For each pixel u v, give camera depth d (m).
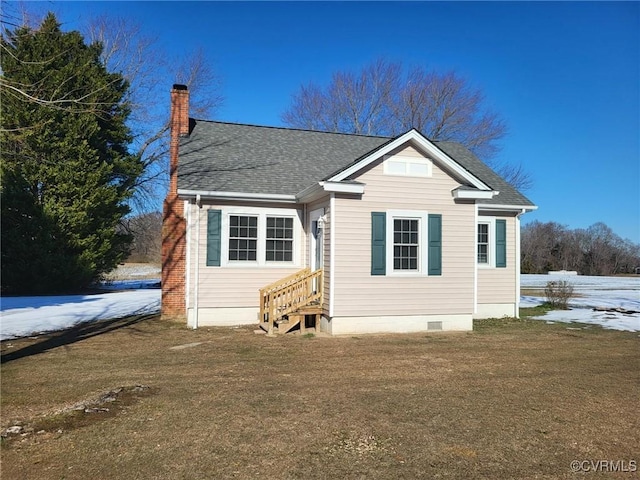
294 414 5.85
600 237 68.75
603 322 14.81
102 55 27.41
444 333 12.13
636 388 7.22
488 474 4.30
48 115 21.59
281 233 13.81
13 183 21.50
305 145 17.09
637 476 4.30
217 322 13.10
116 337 11.38
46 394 6.64
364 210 11.88
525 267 61.81
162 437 5.08
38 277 22.28
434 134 37.38
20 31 11.15
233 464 4.44
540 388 7.17
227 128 17.33
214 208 13.13
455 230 12.59
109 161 25.72
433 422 5.62
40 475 4.18
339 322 11.66
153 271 44.97
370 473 4.29
